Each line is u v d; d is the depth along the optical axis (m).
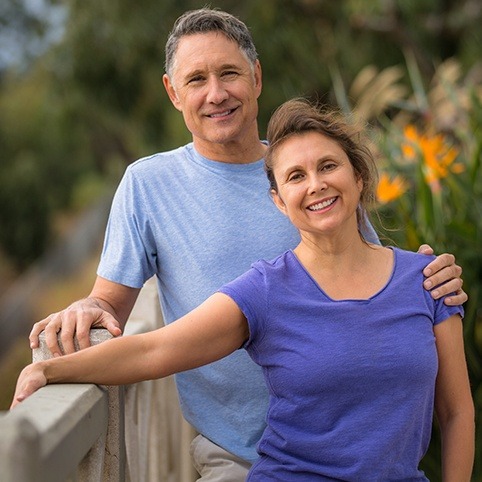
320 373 2.74
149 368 2.85
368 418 2.75
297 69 14.00
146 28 13.88
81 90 14.59
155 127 14.70
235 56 3.47
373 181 3.01
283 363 2.79
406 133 5.45
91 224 33.94
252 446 3.47
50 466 2.14
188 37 3.49
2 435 1.90
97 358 2.81
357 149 2.94
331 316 2.80
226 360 3.42
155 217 3.54
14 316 25.11
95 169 31.72
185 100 3.50
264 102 13.81
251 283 2.87
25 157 30.31
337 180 2.84
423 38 13.53
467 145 5.84
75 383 2.80
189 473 4.61
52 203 31.25
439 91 6.80
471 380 4.87
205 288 3.46
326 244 2.87
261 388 3.43
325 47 13.88
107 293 3.54
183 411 3.63
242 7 14.20
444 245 4.90
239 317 2.86
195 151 3.60
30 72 29.22
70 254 31.03
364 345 2.76
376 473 2.76
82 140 18.61
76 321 3.09
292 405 2.80
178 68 3.51
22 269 31.23
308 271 2.89
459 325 2.95
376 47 13.75
